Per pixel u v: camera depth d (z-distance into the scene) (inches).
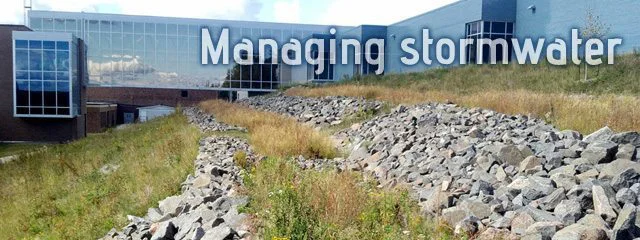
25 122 1600.6
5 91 1587.1
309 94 1294.3
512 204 235.1
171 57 2160.4
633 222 189.9
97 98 2443.4
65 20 2095.2
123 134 1214.3
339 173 360.5
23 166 804.6
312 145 505.7
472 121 546.3
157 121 1437.0
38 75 1555.1
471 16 1702.8
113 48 2122.3
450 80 1352.1
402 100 869.8
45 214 444.8
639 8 1211.2
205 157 495.2
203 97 2445.9
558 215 215.2
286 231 208.2
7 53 1588.3
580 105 532.4
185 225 265.3
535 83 1107.3
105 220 355.9
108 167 660.1
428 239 208.1
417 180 333.7
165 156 571.8
